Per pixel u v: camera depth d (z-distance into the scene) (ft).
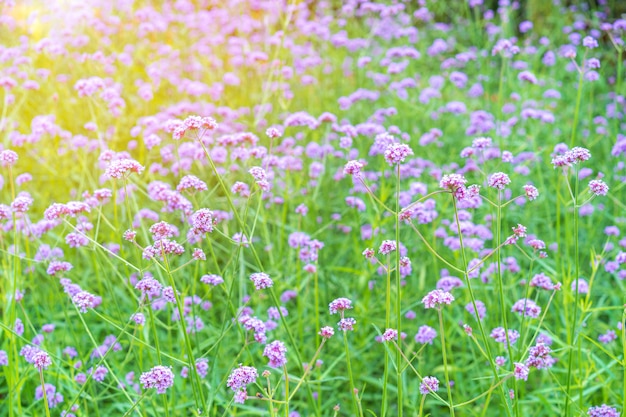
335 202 10.65
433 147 11.60
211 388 6.74
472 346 7.98
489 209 9.36
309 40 17.85
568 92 14.35
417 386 8.05
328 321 8.61
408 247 9.20
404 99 12.48
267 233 8.77
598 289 9.00
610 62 17.08
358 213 9.05
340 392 8.47
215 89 12.55
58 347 7.80
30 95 12.80
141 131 10.94
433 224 9.00
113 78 14.03
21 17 14.76
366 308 8.57
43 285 8.94
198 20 15.83
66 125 12.66
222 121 12.34
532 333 8.16
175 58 14.43
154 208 9.95
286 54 14.15
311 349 8.44
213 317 8.73
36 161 11.21
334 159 11.66
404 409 8.07
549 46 16.52
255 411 7.52
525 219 9.83
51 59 12.69
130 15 15.56
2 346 7.68
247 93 13.76
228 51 14.97
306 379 7.18
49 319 8.32
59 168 10.95
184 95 13.47
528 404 7.85
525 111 10.77
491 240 9.54
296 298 9.00
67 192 10.85
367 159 11.69
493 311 8.23
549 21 18.10
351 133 9.37
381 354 8.63
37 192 10.76
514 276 8.75
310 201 9.65
